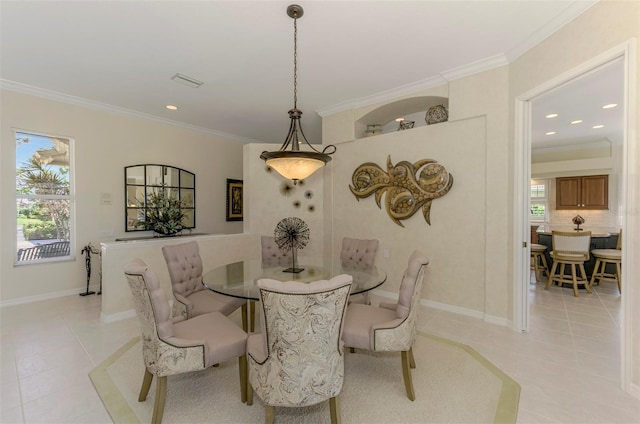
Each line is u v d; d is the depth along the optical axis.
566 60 2.34
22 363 2.36
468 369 2.29
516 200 2.94
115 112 4.53
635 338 1.92
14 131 3.70
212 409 1.86
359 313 2.30
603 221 6.58
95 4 2.17
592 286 4.69
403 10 2.27
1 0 2.11
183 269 2.79
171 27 2.47
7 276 3.67
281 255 3.64
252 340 1.83
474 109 3.23
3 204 3.63
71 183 4.17
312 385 1.51
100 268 4.39
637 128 1.86
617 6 1.95
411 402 1.91
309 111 4.67
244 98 4.11
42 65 3.14
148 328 1.72
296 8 2.22
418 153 3.74
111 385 2.08
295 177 2.84
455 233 3.47
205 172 5.80
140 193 4.83
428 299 3.70
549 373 2.22
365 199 4.26
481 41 2.71
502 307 3.13
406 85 3.67
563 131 5.59
